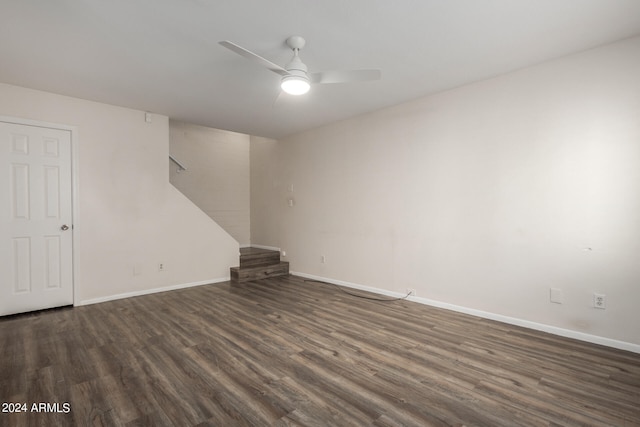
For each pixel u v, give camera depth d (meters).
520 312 3.08
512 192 3.12
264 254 5.57
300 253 5.45
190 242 4.71
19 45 2.55
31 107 3.47
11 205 3.38
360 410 1.79
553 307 2.90
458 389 2.00
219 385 2.04
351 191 4.61
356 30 2.36
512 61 2.89
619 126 2.57
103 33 2.38
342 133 4.71
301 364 2.32
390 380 2.10
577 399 1.90
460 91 3.46
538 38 2.50
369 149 4.36
